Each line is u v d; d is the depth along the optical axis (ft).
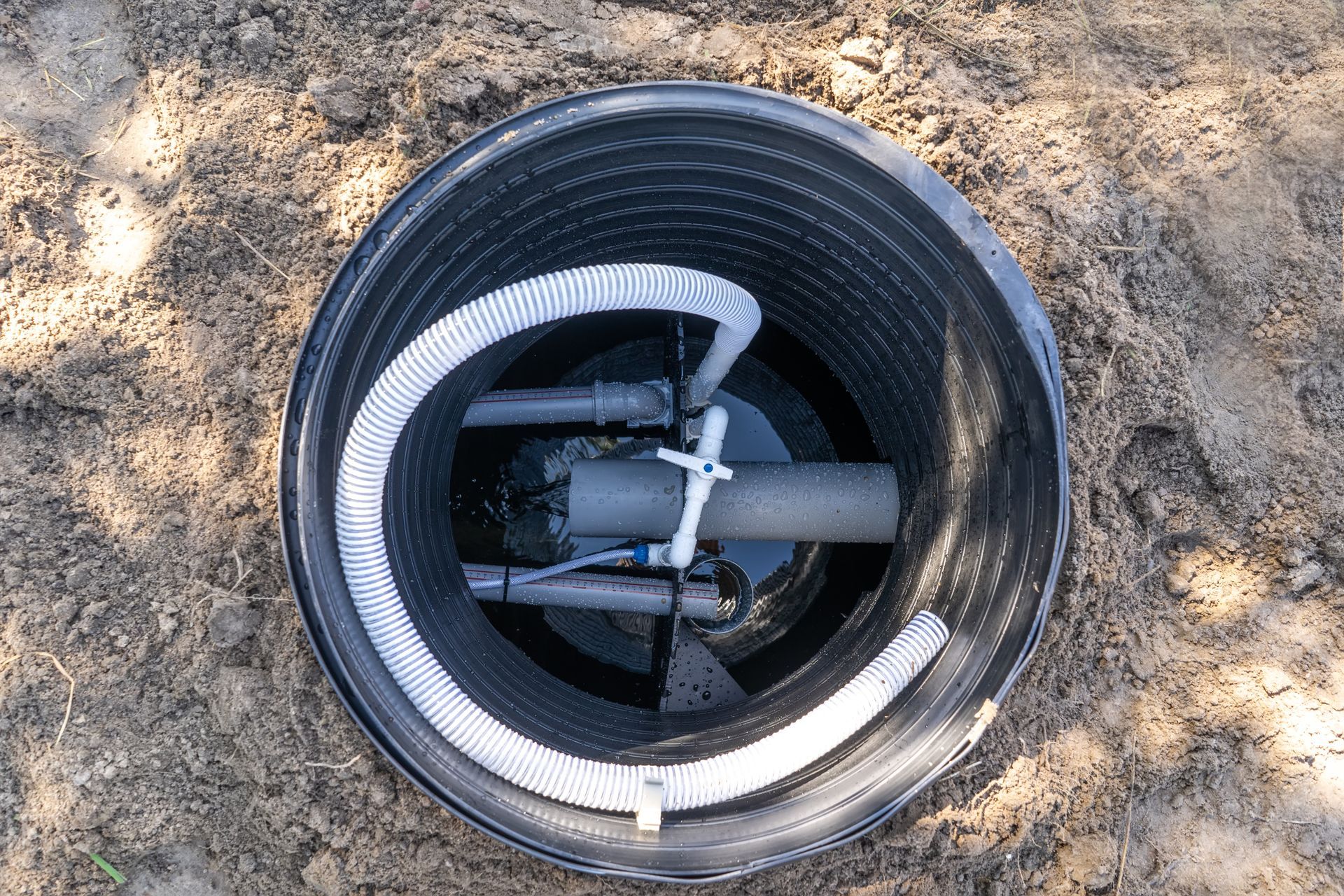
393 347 4.31
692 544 4.72
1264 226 4.98
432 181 4.07
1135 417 4.65
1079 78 4.93
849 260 4.62
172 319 4.46
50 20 4.60
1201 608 4.82
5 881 4.27
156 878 4.39
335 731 4.26
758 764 4.10
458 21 4.64
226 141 4.52
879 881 4.39
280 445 3.99
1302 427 4.93
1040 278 4.65
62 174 4.51
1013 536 4.26
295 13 4.61
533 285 3.95
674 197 4.58
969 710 4.24
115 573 4.35
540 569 5.13
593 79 4.65
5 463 4.38
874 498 5.03
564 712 4.70
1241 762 4.70
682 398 5.03
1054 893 4.54
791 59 4.73
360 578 4.00
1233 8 5.06
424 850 4.29
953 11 4.91
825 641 5.50
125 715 4.31
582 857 4.02
